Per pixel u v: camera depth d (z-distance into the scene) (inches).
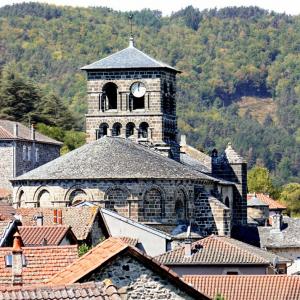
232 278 6122.1
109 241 3833.7
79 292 3272.6
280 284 6053.2
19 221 6653.5
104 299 3243.1
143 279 3646.7
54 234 6338.6
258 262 7711.6
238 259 7726.4
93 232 7755.9
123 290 3297.2
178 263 7677.2
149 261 3649.1
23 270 4397.1
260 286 6043.3
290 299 5935.0
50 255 4542.3
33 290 3302.2
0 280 4340.6
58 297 3262.8
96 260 3698.3
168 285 3659.0
